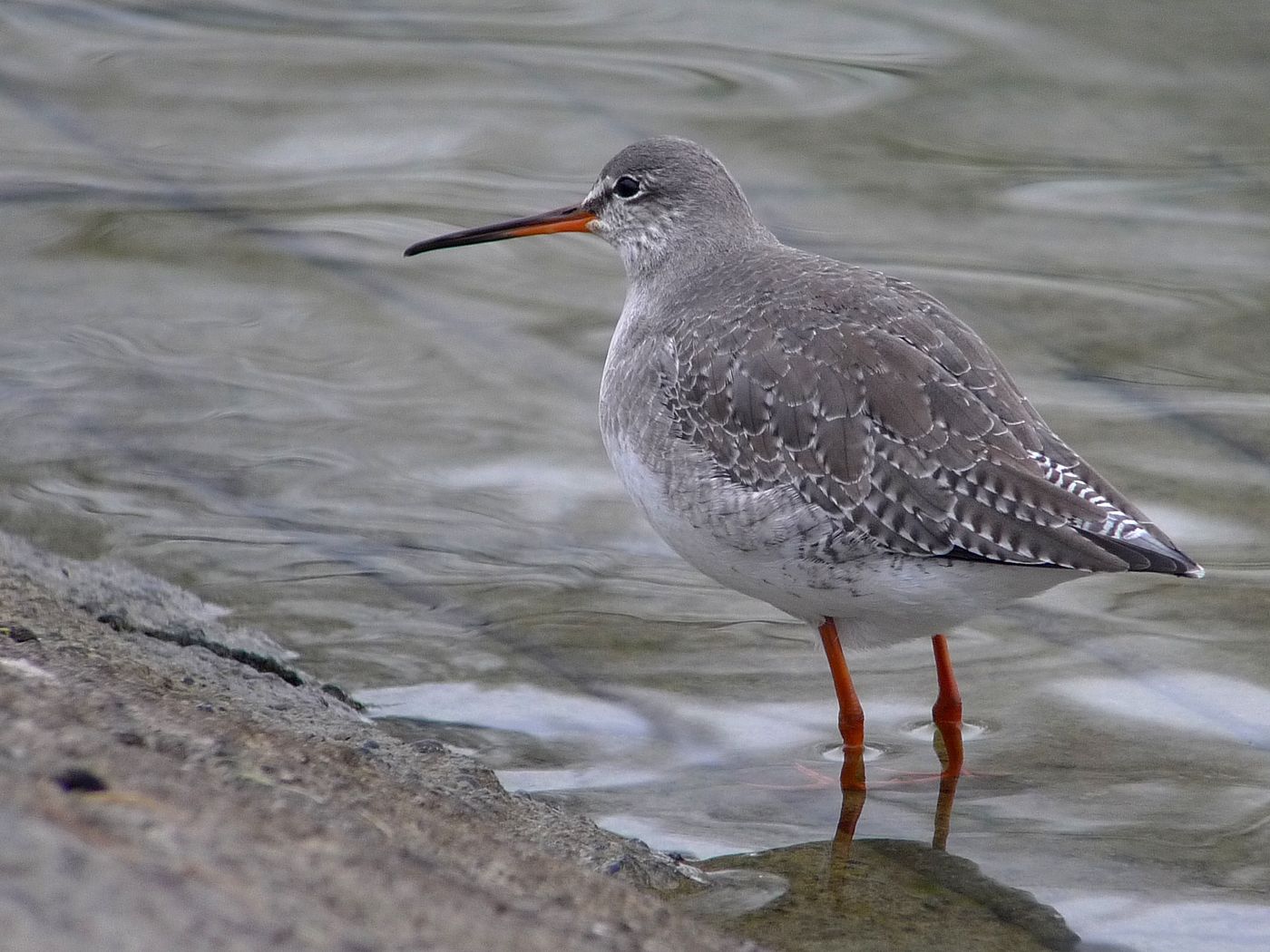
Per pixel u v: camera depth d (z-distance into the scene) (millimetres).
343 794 8477
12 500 13977
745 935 8773
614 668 12133
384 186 20609
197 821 6773
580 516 14562
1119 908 9234
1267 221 19641
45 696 8445
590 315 18203
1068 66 22922
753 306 11438
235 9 24969
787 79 22891
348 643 12219
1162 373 16703
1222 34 23312
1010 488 10250
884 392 10680
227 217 19734
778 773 10836
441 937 6492
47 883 5707
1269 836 9992
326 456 15273
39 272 18375
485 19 24828
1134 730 11336
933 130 21656
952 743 11078
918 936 8883
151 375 16531
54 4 24844
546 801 10211
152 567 13031
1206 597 13000
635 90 22703
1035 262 18938
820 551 10727
